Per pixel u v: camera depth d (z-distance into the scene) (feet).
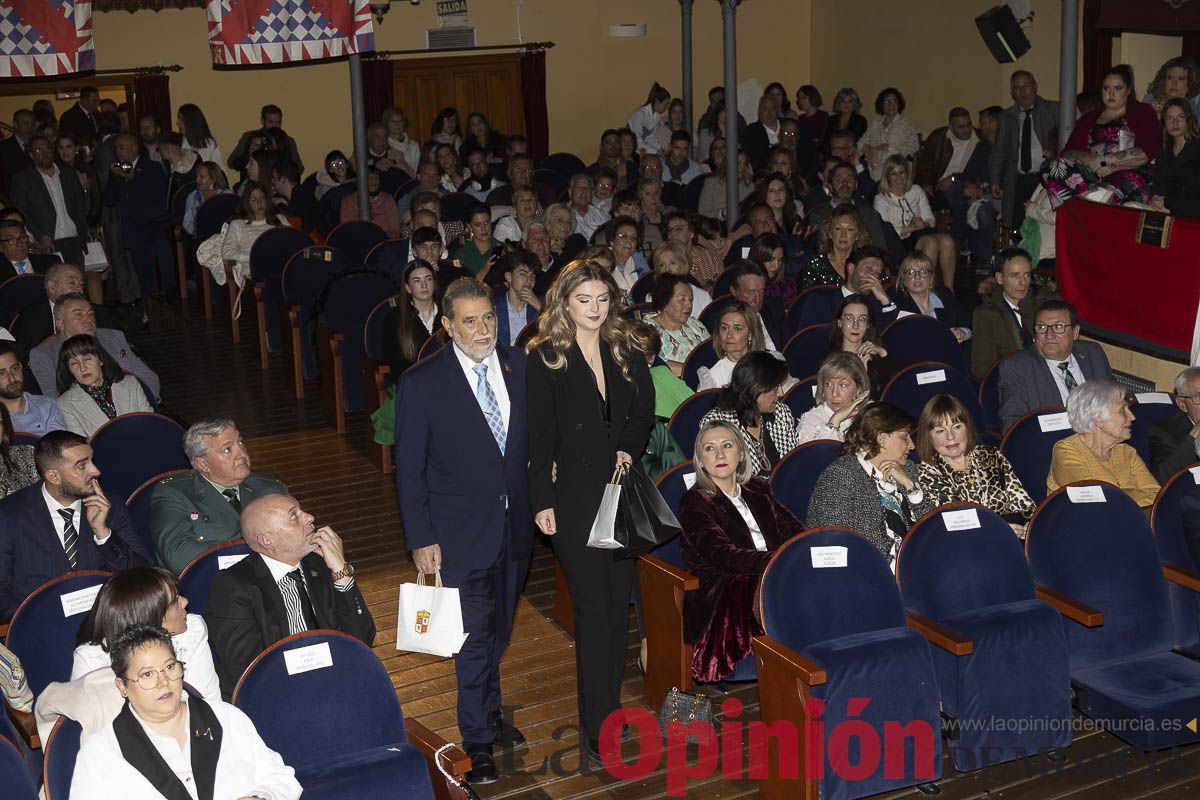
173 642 11.62
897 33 52.49
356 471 24.45
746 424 16.60
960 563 13.70
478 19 53.11
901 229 35.35
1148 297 21.63
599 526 12.95
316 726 11.05
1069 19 27.09
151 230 37.04
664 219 33.86
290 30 28.43
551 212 30.17
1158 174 23.26
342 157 39.22
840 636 13.00
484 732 13.84
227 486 15.12
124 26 48.49
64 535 14.66
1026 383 19.52
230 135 50.80
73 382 19.83
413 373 13.07
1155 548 14.46
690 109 48.16
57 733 10.32
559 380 13.05
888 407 14.87
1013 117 39.06
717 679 14.14
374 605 18.58
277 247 31.27
